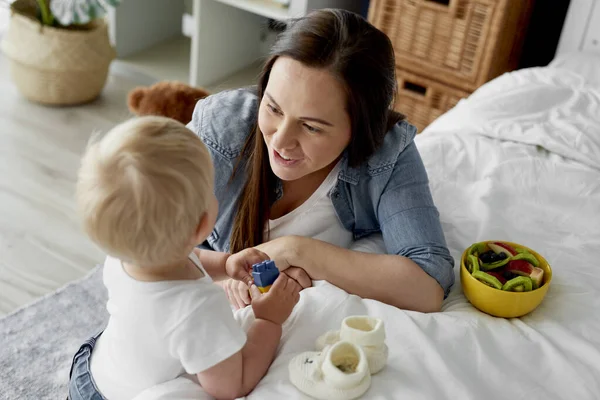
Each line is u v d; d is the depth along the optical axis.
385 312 1.08
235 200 1.27
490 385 1.00
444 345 1.04
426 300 1.16
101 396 0.97
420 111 2.43
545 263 1.19
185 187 0.85
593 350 1.07
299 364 0.94
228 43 2.90
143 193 0.83
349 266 1.17
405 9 2.30
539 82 1.83
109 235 0.85
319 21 1.05
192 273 0.94
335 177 1.24
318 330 1.05
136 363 0.92
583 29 2.20
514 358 1.05
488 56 2.19
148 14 3.04
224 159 1.25
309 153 1.08
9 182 2.16
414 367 0.98
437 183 1.53
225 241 1.32
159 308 0.89
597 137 1.63
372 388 0.93
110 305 0.95
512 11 2.15
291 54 1.03
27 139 2.39
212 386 0.90
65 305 1.70
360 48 1.03
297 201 1.29
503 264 1.20
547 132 1.65
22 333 1.60
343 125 1.07
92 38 2.53
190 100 2.18
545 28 2.39
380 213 1.25
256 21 2.98
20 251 1.88
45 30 2.45
